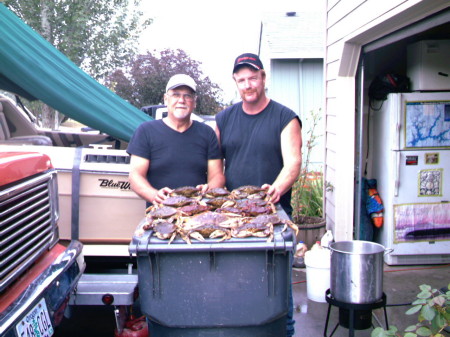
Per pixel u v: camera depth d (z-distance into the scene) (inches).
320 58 483.2
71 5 418.9
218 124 137.3
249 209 101.3
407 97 202.4
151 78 510.0
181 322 89.6
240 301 88.6
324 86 253.8
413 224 209.0
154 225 93.1
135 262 149.9
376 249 143.9
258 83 125.0
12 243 92.4
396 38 171.5
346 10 202.5
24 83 165.0
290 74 495.2
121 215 145.1
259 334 90.7
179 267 88.0
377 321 152.2
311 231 225.0
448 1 130.6
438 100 202.1
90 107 170.2
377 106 220.7
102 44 437.7
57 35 426.0
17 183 95.7
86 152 143.7
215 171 135.0
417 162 205.5
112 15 453.4
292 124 127.3
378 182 221.8
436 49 200.8
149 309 89.9
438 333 109.7
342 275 132.8
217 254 87.3
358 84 215.3
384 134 213.0
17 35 163.2
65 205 144.7
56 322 102.9
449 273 201.9
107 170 141.8
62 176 142.3
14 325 84.2
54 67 167.5
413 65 209.5
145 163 128.0
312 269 175.8
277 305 88.7
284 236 88.8
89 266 149.1
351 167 218.5
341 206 220.7
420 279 195.9
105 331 153.3
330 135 241.3
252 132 129.0
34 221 102.9
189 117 130.6
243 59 124.1
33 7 410.3
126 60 476.4
